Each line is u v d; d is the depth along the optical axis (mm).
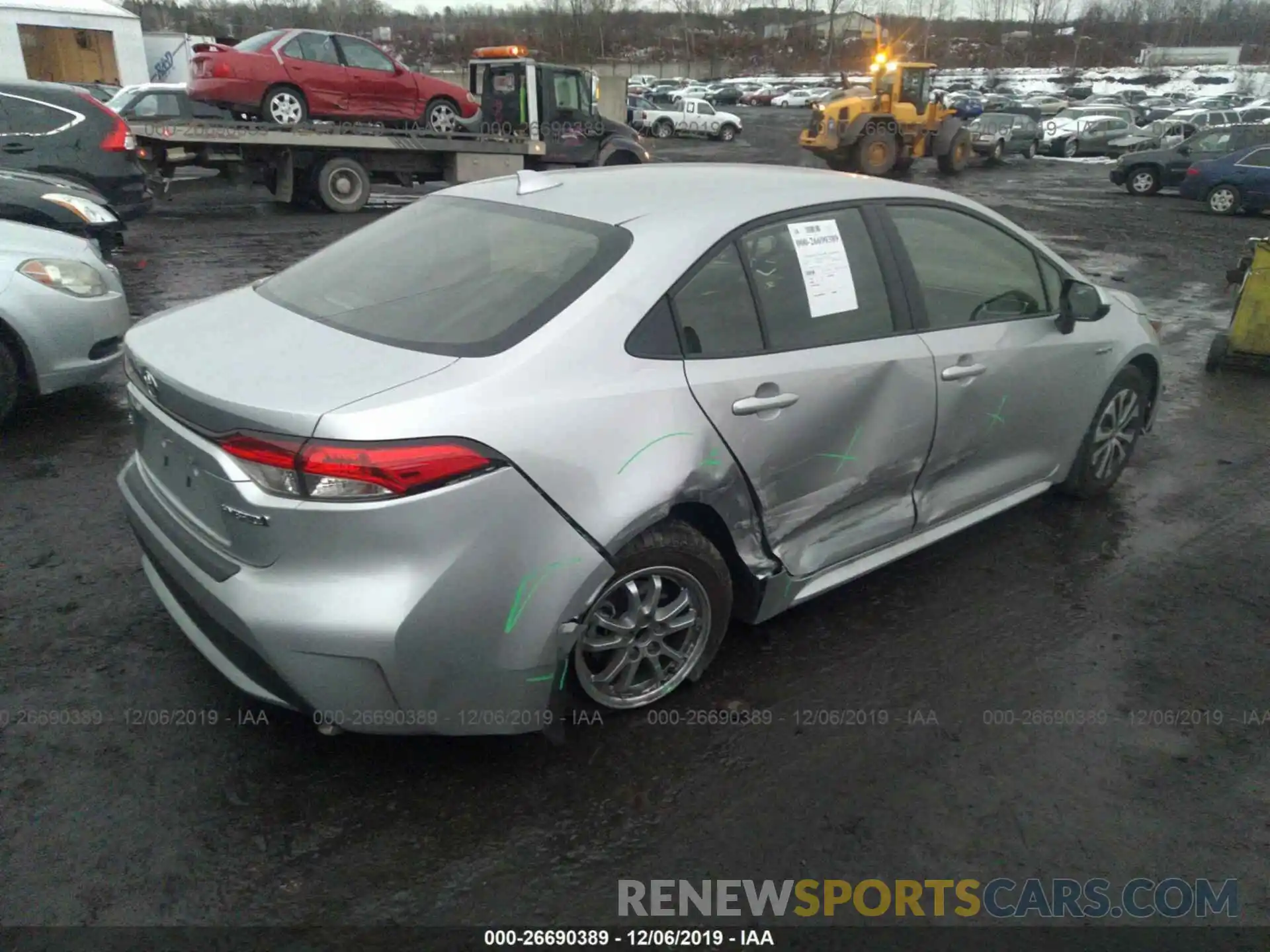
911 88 25219
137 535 2859
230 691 2998
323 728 2461
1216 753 2939
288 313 2881
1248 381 7141
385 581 2293
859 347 3221
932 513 3691
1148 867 2498
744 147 34125
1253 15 99062
